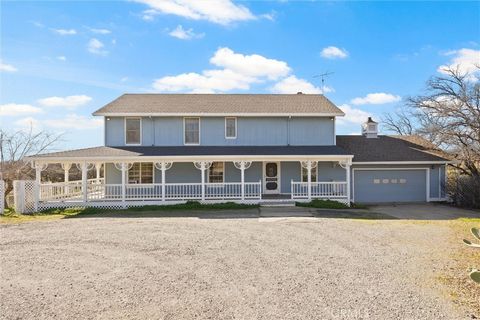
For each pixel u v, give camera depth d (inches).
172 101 900.0
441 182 868.6
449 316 217.6
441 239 433.4
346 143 941.8
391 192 861.8
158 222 552.1
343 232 474.9
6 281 287.3
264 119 852.0
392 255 358.6
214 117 842.2
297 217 602.2
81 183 779.4
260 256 355.3
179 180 819.4
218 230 486.0
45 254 366.3
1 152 1128.8
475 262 331.6
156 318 219.1
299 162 840.9
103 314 225.6
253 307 233.5
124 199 719.1
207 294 256.7
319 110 855.7
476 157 836.6
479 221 575.8
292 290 262.7
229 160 736.3
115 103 871.7
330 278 288.8
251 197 756.6
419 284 273.3
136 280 287.0
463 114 825.5
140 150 782.5
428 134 936.9
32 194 687.7
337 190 800.3
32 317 222.1
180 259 345.1
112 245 401.1
